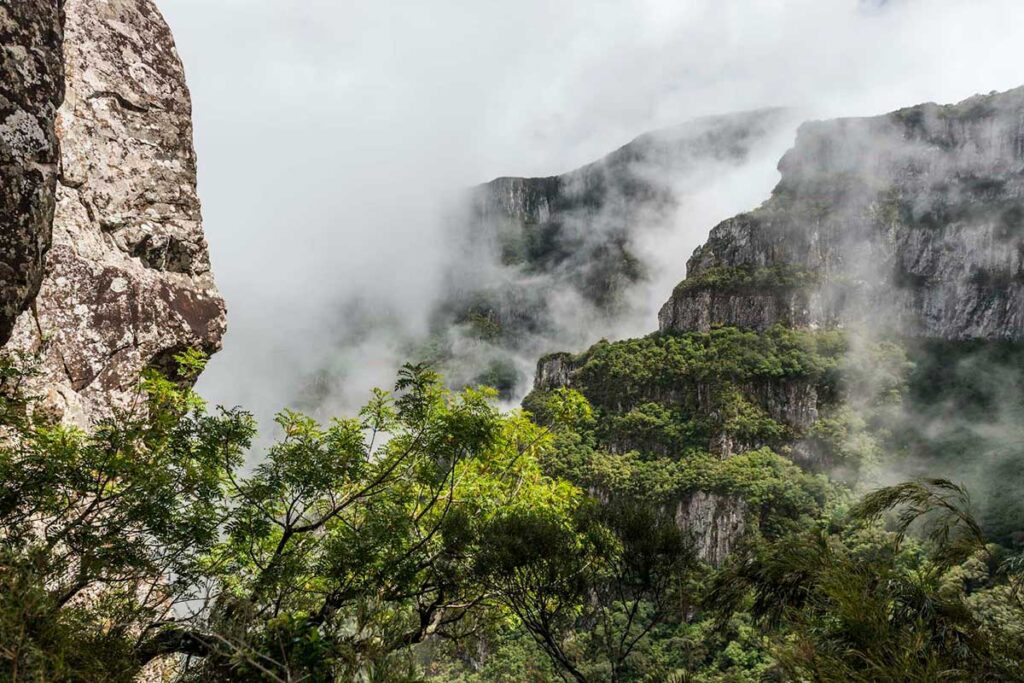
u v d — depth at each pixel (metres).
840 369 117.69
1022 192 137.25
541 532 5.24
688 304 136.62
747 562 4.16
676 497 93.06
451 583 5.63
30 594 3.21
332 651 4.03
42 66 5.81
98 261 9.07
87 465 4.64
